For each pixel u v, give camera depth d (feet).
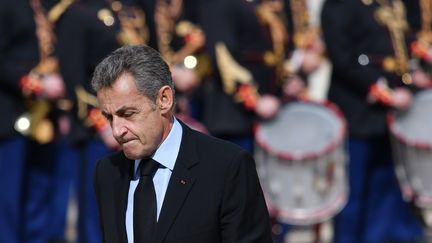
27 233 63.82
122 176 34.53
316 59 65.72
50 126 63.46
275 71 62.75
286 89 64.18
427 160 64.49
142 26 61.72
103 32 59.47
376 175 66.33
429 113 64.95
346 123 65.82
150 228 33.50
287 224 65.26
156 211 33.58
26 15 62.08
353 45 65.82
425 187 64.95
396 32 67.05
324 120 61.36
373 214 66.49
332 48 65.36
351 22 65.51
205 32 61.16
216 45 60.75
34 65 62.13
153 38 62.39
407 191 65.41
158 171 33.86
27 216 63.82
